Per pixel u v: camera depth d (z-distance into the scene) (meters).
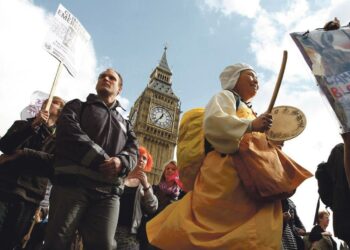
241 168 3.07
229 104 3.38
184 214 3.15
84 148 3.70
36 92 6.54
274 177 3.02
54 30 5.06
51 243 3.44
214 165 3.20
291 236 5.02
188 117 3.71
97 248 3.68
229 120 3.12
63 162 3.79
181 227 3.05
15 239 4.48
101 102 4.26
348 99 2.88
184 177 3.58
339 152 3.55
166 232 3.13
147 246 6.10
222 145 3.13
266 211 3.05
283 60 3.21
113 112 4.43
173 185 6.65
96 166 3.74
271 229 2.95
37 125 4.48
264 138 3.33
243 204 3.05
